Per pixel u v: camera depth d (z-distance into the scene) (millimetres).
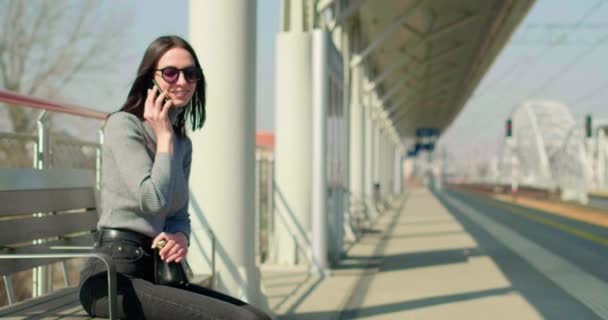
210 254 5707
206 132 5715
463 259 12117
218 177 5707
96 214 4484
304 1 10258
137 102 2717
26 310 3098
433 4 18578
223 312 2486
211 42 5688
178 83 2697
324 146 9750
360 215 18391
